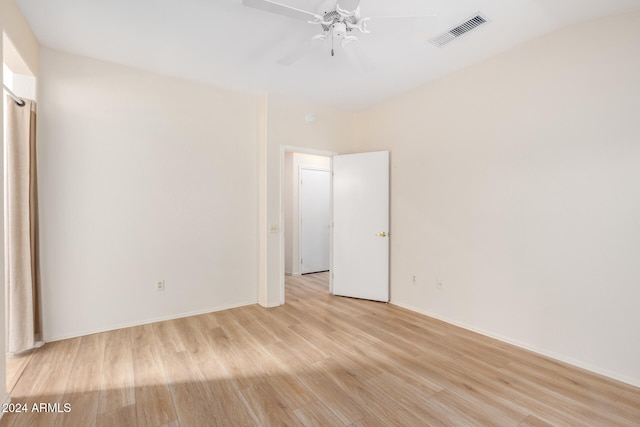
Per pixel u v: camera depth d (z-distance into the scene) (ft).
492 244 9.40
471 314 9.96
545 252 8.26
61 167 9.05
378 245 12.98
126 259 10.03
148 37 8.37
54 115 8.96
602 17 7.32
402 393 6.57
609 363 7.20
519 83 8.75
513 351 8.49
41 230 8.79
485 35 8.23
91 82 9.48
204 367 7.59
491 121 9.41
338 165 13.99
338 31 6.72
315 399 6.37
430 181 11.27
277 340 9.17
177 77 10.89
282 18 7.52
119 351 8.37
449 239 10.61
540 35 8.25
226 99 11.94
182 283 11.03
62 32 8.13
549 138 8.17
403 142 12.34
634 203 6.88
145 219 10.34
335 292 14.05
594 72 7.43
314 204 19.40
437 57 9.41
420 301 11.64
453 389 6.72
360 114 14.48
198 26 7.86
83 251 9.37
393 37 8.28
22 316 7.93
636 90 6.87
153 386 6.77
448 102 10.63
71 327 9.21
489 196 9.48
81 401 6.23
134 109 10.16
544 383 6.95
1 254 5.85
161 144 10.61
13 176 7.72
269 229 12.32
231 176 12.07
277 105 12.47
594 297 7.43
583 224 7.60
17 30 6.98
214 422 5.67
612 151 7.18
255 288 12.73
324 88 11.84
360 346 8.79
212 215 11.64
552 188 8.13
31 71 8.11
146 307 10.38
